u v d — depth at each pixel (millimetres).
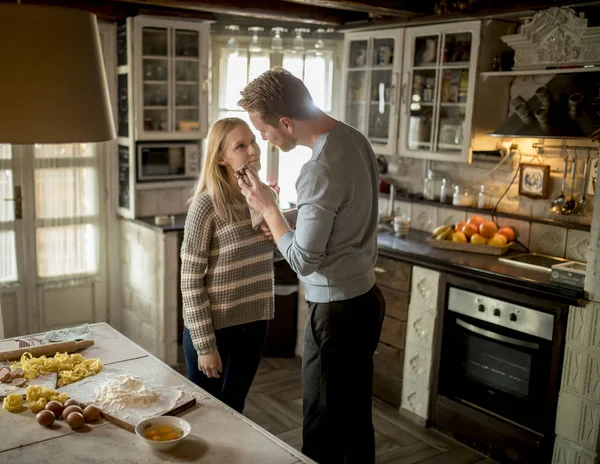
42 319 4238
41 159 4066
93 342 2135
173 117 4141
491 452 3029
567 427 2709
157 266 4004
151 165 4191
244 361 2258
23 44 1555
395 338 3477
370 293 1913
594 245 2561
